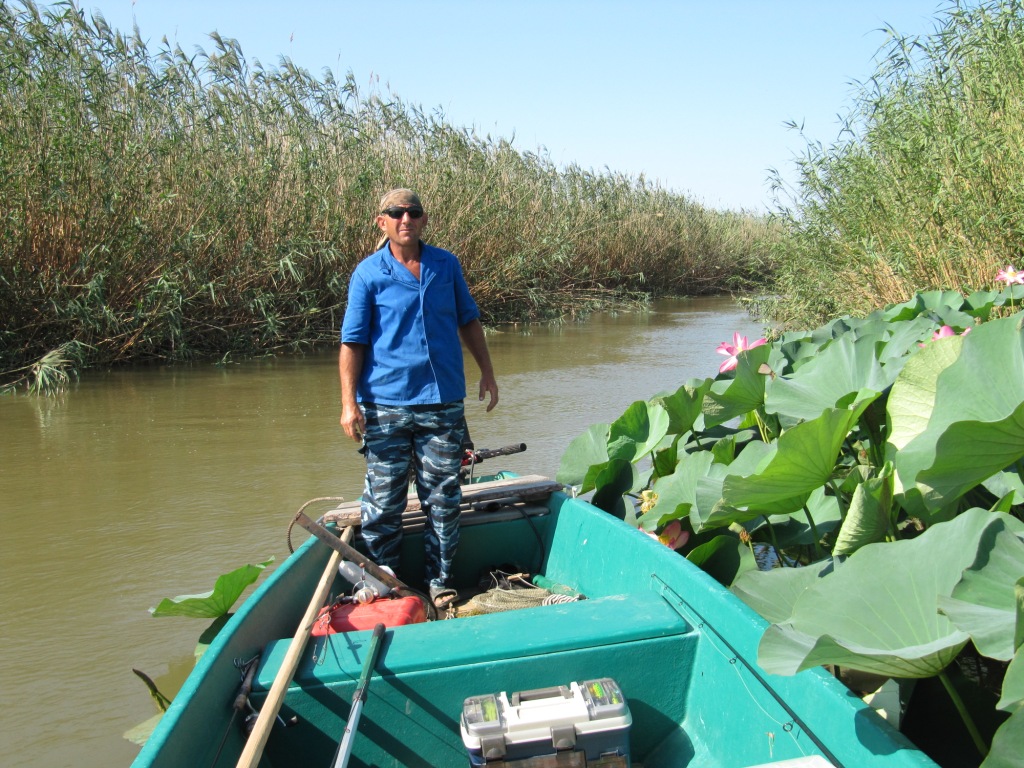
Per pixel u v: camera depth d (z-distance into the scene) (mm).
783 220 12852
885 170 9758
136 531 5355
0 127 10820
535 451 7066
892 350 4660
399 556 4203
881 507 2980
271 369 11539
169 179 12180
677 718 2930
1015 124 8180
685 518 4039
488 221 16641
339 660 2818
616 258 23188
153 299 11781
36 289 11180
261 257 13031
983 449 2531
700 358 12375
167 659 3834
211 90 13062
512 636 2881
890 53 9188
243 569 3604
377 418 4031
